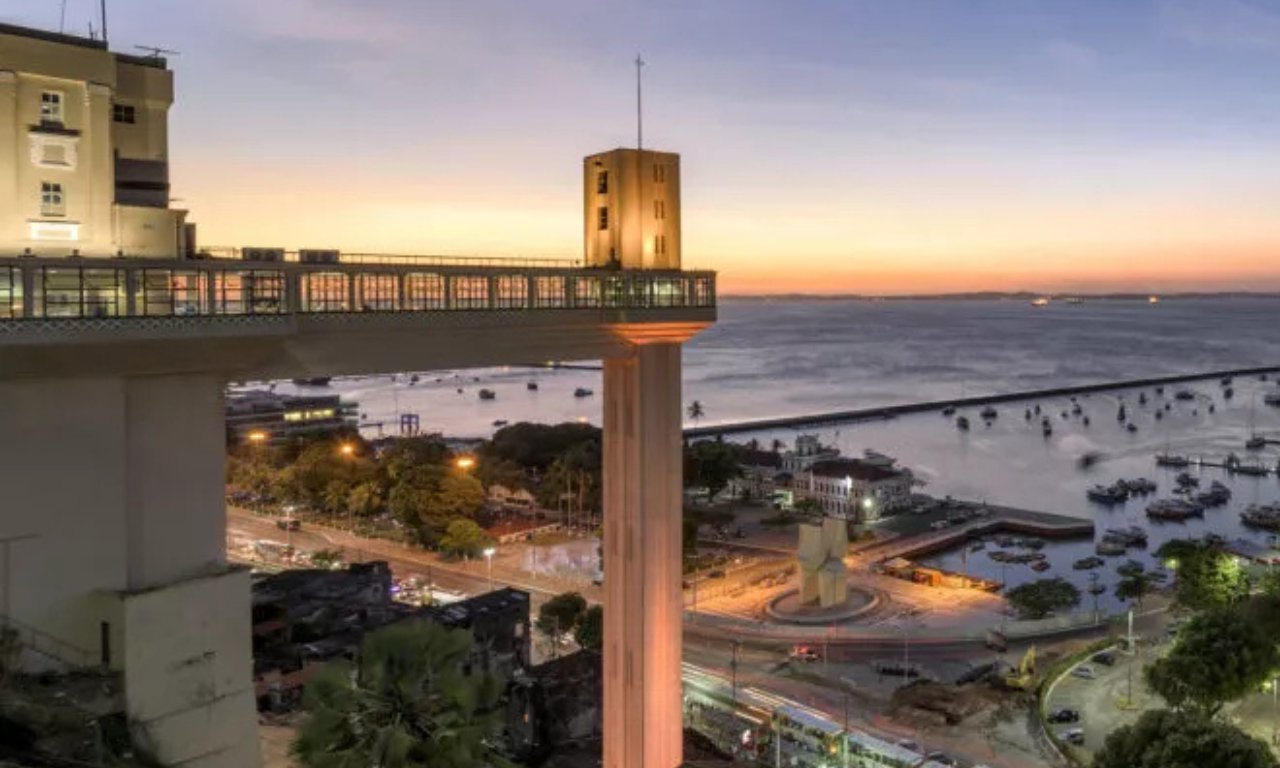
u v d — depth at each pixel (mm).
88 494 47250
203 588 49812
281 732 98750
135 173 54688
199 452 51906
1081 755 112250
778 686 140375
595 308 73188
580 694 105312
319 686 35625
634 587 80625
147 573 49844
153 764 46625
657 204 81875
